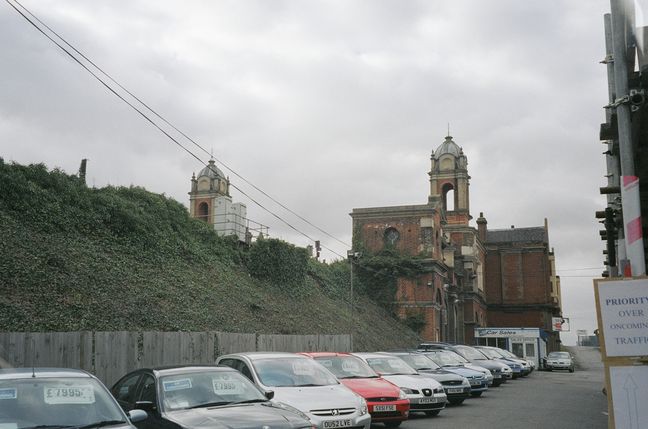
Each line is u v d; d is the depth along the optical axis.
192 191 69.56
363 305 45.47
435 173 66.06
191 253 28.38
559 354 49.44
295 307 33.06
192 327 21.81
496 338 53.12
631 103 6.75
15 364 13.34
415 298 49.06
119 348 16.09
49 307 17.39
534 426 13.75
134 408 8.23
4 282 17.28
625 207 6.62
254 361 11.28
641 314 5.80
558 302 95.31
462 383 18.44
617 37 6.93
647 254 11.23
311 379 11.23
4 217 20.08
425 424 14.08
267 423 7.46
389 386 13.35
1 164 21.33
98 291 19.89
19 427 5.97
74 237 22.20
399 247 50.97
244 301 28.16
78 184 24.80
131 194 28.58
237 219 37.53
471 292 61.31
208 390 8.57
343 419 10.10
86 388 6.79
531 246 74.50
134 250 24.59
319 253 48.69
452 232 63.69
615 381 5.79
